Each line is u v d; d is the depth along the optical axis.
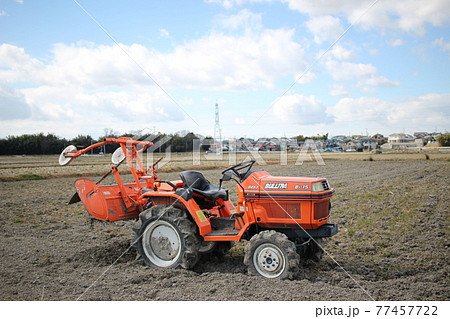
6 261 6.32
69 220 9.94
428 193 13.69
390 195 13.34
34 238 7.93
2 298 4.72
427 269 5.73
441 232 7.80
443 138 88.44
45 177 22.52
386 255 6.47
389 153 62.66
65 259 6.43
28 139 71.44
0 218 10.11
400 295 4.72
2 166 32.38
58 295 4.82
